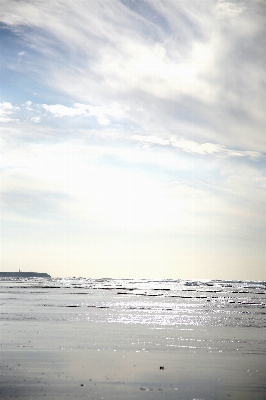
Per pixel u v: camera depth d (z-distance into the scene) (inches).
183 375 802.2
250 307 2672.2
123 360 930.1
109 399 648.4
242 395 677.9
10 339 1186.0
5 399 642.2
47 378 763.4
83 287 6569.9
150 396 666.2
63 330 1389.0
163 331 1400.1
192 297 3850.9
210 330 1449.3
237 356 992.2
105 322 1635.1
